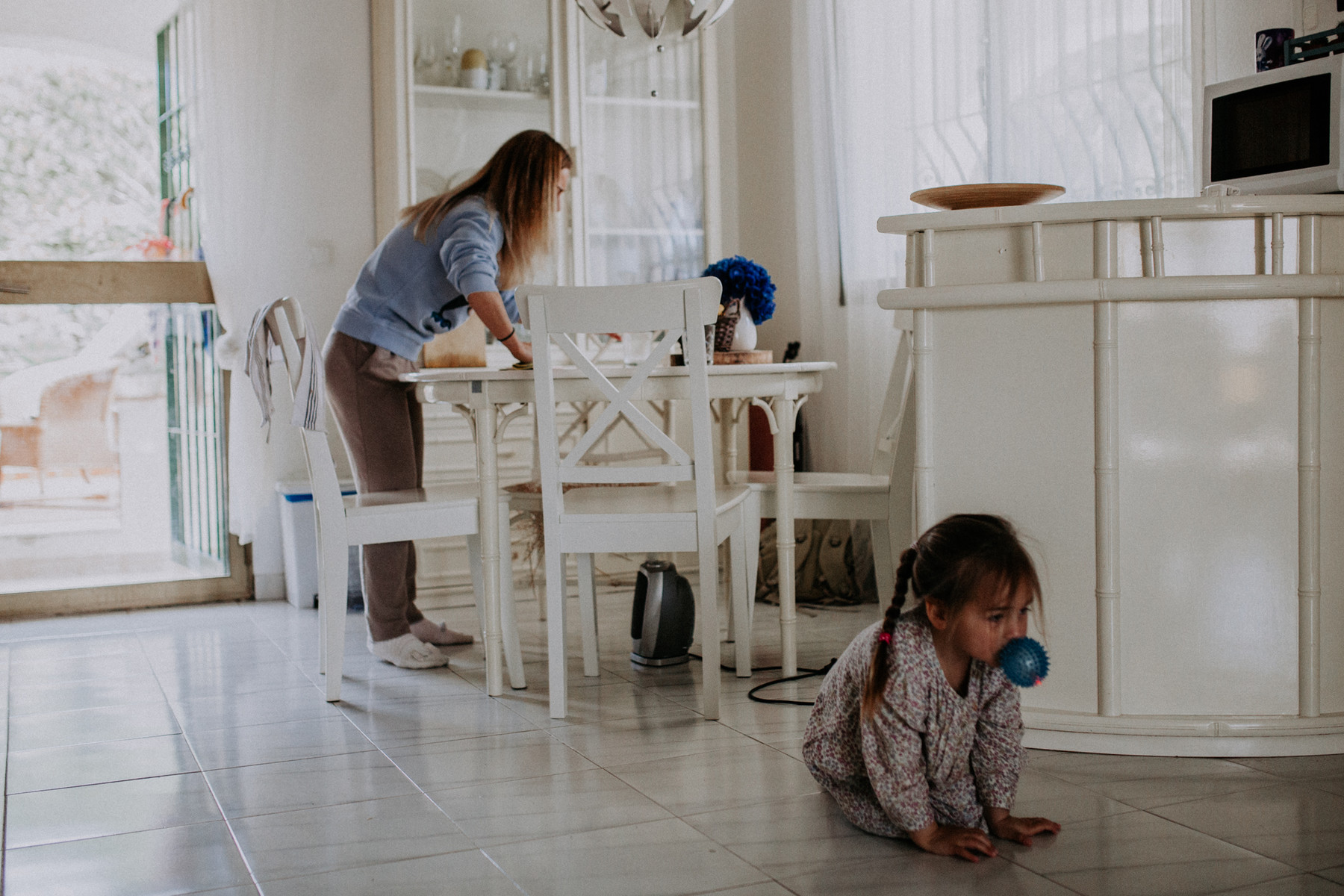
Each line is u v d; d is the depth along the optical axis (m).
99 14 4.44
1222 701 2.14
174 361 4.59
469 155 4.12
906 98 3.84
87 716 2.61
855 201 4.04
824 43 4.16
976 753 1.74
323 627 2.90
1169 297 2.07
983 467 2.23
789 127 4.50
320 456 2.68
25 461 5.40
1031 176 3.33
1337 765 2.06
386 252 3.04
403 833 1.83
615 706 2.61
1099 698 2.16
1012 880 1.58
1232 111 2.56
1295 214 2.09
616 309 2.43
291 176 4.12
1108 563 2.13
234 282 4.04
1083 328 2.13
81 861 1.75
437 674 2.98
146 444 5.50
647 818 1.87
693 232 4.45
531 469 4.04
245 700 2.74
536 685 2.82
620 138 4.31
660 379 2.63
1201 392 2.12
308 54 4.12
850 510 2.82
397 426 3.10
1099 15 3.11
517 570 4.05
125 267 4.04
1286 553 2.12
